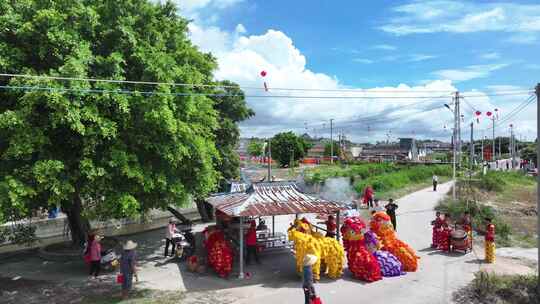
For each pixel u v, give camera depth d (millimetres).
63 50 14039
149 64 14992
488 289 12727
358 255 14391
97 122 13586
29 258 18156
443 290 13156
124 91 13914
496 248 18625
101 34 15273
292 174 60219
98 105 14250
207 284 14180
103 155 14352
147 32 16703
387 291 13133
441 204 30797
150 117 14258
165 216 30750
